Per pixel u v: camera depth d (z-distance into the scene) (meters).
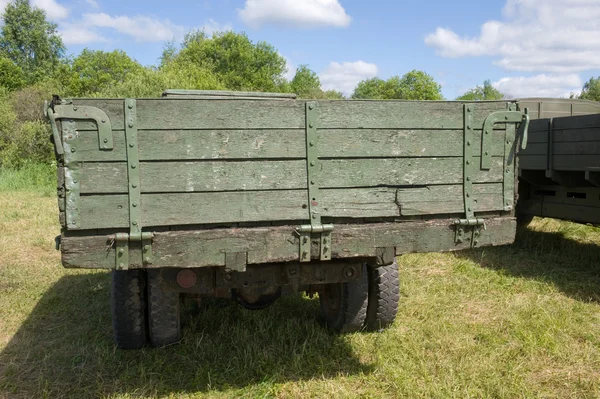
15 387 3.30
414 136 2.99
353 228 2.92
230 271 2.93
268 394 3.19
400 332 4.05
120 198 2.62
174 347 3.76
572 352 3.71
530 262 6.33
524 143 3.12
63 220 2.56
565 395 3.17
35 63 54.88
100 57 41.56
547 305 4.70
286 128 2.80
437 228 3.05
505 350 3.75
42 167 16.81
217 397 3.17
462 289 5.17
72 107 2.52
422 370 3.42
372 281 3.99
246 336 3.89
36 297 5.13
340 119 2.87
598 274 5.77
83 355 3.73
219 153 2.72
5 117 18.58
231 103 2.71
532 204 6.99
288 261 3.06
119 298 3.64
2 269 6.11
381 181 2.96
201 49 51.00
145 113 2.61
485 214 3.17
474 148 3.09
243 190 2.78
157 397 3.19
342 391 3.19
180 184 2.69
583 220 6.15
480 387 3.26
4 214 9.76
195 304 4.69
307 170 2.84
